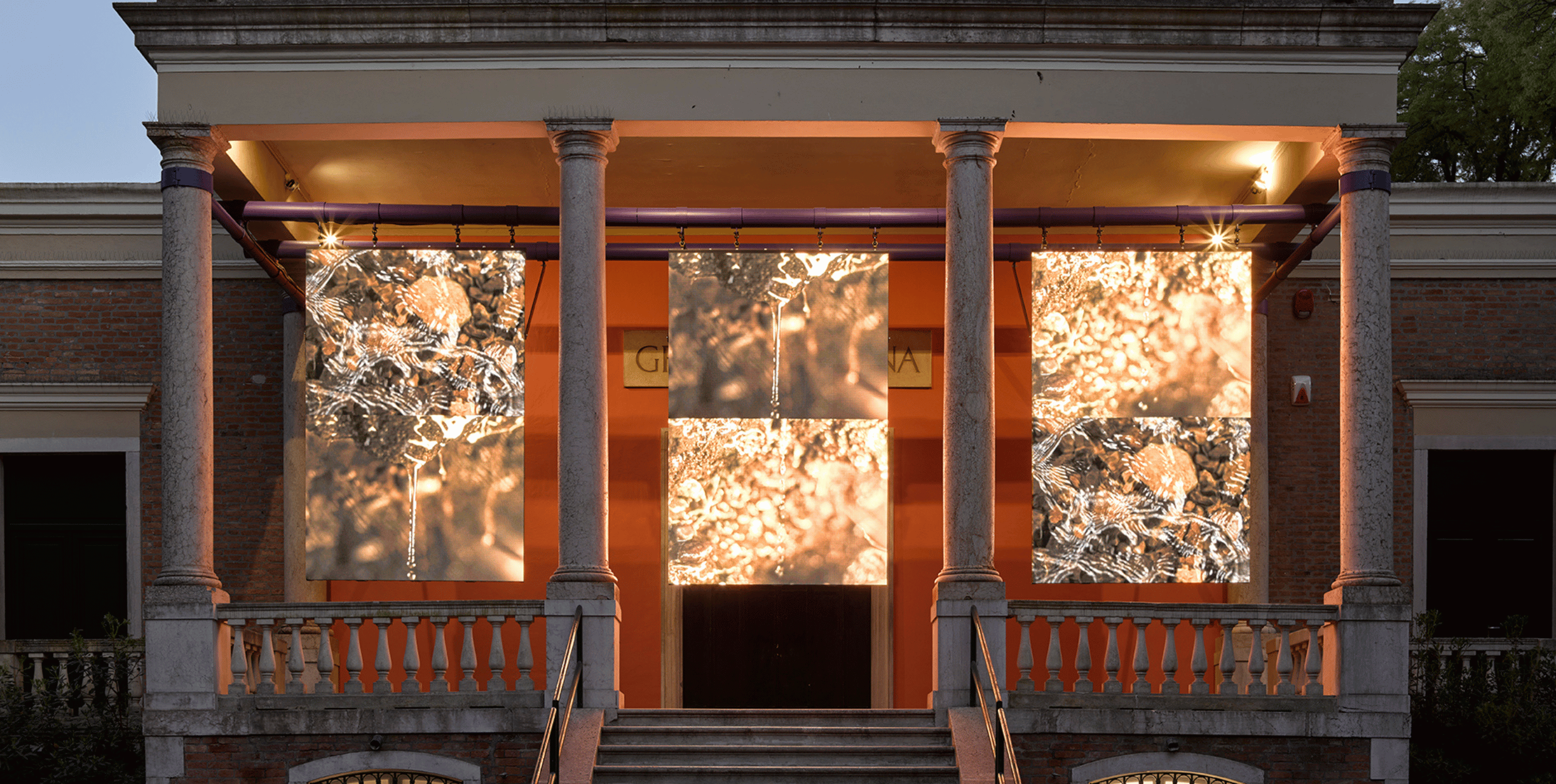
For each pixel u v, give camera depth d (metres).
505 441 13.82
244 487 17.19
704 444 14.16
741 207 17.08
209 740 12.59
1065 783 12.60
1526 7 23.86
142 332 17.56
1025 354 17.16
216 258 17.42
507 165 15.45
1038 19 13.27
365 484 13.76
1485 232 17.70
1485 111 26.00
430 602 13.02
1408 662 12.71
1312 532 17.30
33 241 17.59
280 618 12.92
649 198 16.78
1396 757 12.57
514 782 12.55
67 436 17.44
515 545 13.72
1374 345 13.08
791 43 13.27
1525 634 17.55
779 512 14.08
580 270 13.10
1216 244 15.07
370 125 13.24
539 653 16.31
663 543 16.86
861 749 12.27
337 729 12.59
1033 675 16.56
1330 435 17.47
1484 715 14.24
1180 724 12.64
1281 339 17.56
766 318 14.12
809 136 13.59
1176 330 13.97
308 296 13.92
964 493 12.96
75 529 17.56
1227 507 13.78
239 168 13.86
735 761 12.23
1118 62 13.39
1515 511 17.72
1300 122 13.33
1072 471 13.83
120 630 17.14
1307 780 12.62
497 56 13.31
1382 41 13.34
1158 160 15.39
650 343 17.16
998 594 12.78
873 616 16.80
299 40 13.20
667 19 13.26
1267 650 15.68
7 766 13.88
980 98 13.33
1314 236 14.76
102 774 13.96
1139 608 13.06
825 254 14.20
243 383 17.33
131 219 17.59
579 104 13.27
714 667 16.94
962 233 13.19
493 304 13.93
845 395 14.05
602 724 12.52
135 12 13.07
